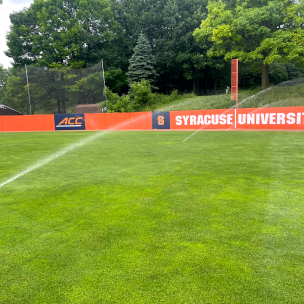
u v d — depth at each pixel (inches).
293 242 113.2
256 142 443.2
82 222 138.6
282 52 971.3
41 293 85.8
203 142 461.4
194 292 83.8
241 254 104.4
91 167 276.2
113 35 1582.2
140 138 558.6
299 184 196.5
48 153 384.8
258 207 152.6
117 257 104.3
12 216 149.6
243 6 1024.9
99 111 1045.8
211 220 136.1
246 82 1547.7
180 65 1487.5
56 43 1402.6
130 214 146.9
